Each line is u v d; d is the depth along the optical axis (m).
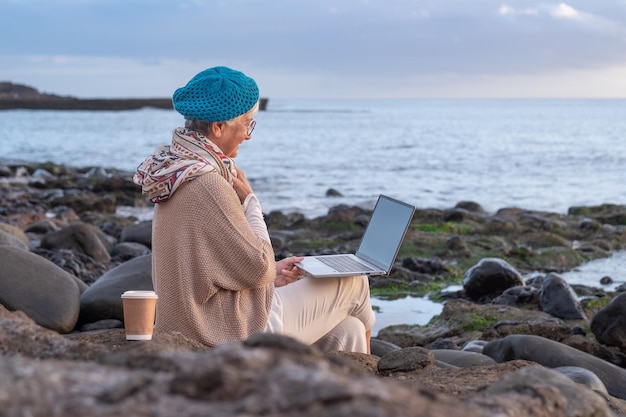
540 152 51.25
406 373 4.26
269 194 28.42
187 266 4.50
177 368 2.30
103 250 13.84
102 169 34.19
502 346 7.25
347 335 5.09
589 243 17.22
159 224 4.64
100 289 7.82
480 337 9.62
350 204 25.77
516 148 55.81
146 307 3.82
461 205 23.83
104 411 1.91
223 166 4.71
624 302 8.91
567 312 10.76
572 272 14.77
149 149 55.00
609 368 6.76
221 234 4.51
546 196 28.95
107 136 72.56
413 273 13.46
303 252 15.87
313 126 105.56
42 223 17.34
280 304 4.89
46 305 7.04
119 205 25.41
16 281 7.07
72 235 13.67
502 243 16.64
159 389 2.02
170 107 167.50
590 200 27.91
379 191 30.09
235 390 1.99
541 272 14.75
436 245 15.83
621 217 21.02
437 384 3.46
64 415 1.89
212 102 4.65
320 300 5.00
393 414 1.87
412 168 39.97
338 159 45.78
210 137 4.75
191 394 2.00
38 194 25.97
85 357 2.81
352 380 2.04
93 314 7.69
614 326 8.89
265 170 38.19
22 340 2.90
